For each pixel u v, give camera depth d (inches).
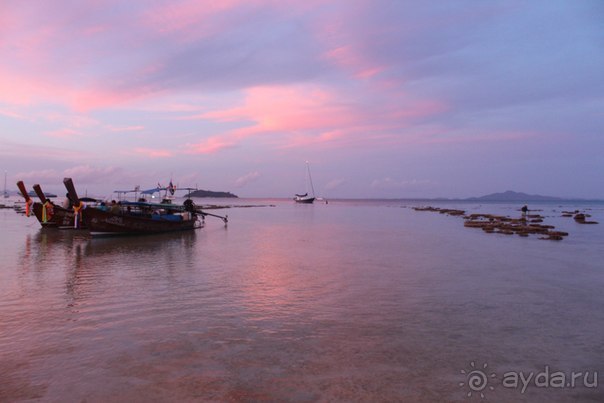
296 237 1290.6
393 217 2704.2
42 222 1390.3
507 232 1422.2
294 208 4685.0
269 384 274.4
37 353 320.2
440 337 368.2
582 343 359.9
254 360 311.9
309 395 260.7
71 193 1104.2
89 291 516.7
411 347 343.3
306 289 543.8
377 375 290.7
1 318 404.5
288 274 647.1
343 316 425.1
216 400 252.8
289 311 440.8
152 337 357.4
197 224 1729.8
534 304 481.4
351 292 529.7
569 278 634.8
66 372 288.2
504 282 601.3
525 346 350.6
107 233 1151.0
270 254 882.1
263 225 1877.5
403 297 506.9
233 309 445.4
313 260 798.5
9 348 329.7
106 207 1249.4
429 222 2150.6
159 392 261.7
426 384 279.3
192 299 484.4
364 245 1072.2
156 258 801.6
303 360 313.4
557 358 327.3
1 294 497.7
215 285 560.4
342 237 1295.5
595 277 643.5
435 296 513.3
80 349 328.8
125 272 647.8
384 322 407.2
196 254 869.8
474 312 446.9
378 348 339.9
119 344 340.2
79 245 994.7
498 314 440.5
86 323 392.5
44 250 898.7
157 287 543.5
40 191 1363.2
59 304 455.5
